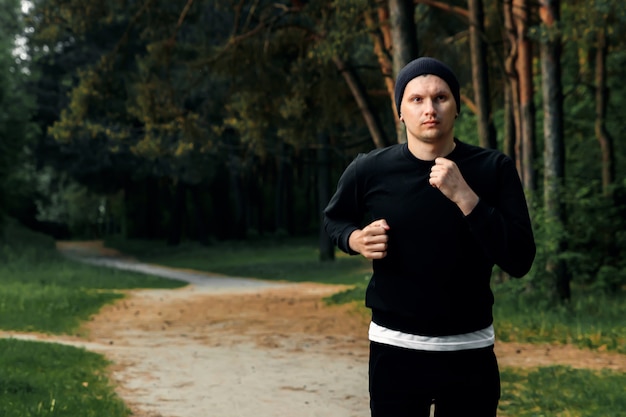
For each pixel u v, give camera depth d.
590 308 15.20
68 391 7.77
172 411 7.40
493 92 23.84
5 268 30.56
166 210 71.44
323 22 20.05
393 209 2.91
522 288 15.87
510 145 19.39
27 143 41.84
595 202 18.91
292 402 7.89
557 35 15.34
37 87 48.97
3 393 7.24
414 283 2.89
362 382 9.08
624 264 19.00
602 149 20.00
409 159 2.92
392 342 2.92
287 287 30.56
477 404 2.93
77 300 19.52
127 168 48.50
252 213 77.31
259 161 55.28
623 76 22.48
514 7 17.92
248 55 21.88
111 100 39.62
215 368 10.05
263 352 11.70
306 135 23.36
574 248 19.42
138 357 10.87
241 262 48.75
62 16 22.67
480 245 2.84
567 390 8.13
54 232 90.12
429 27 22.33
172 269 46.34
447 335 2.88
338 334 14.14
